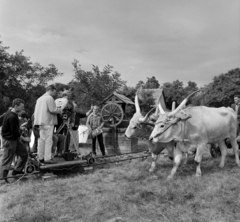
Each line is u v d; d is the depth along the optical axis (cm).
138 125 678
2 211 376
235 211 363
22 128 614
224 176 537
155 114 659
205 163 677
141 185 486
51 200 414
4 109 2241
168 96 5059
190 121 552
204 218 346
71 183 507
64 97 643
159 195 425
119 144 902
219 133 593
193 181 499
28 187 475
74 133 684
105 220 342
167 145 583
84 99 1193
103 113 898
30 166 525
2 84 2470
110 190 459
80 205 390
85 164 630
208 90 4569
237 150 646
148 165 661
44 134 551
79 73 1215
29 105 2573
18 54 2611
